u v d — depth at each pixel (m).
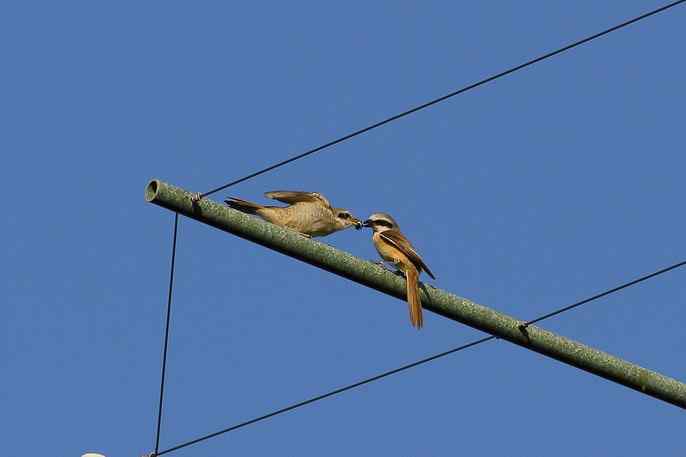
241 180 14.49
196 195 14.42
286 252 15.01
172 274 14.54
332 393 15.06
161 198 14.25
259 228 14.79
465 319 15.62
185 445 14.79
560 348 15.59
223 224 14.57
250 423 14.84
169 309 14.56
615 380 15.66
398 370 15.18
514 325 15.54
